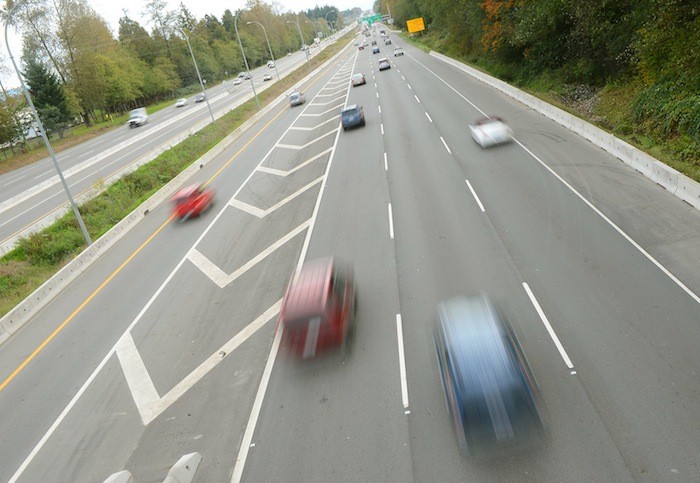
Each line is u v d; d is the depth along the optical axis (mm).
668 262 12211
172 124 59000
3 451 11422
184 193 25000
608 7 27859
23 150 59781
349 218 19469
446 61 60312
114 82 79375
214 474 9117
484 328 9031
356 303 13414
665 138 19438
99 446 10727
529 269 13156
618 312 10820
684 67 19859
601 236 14031
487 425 7996
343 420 9586
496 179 19906
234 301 15391
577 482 7344
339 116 40750
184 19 132500
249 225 21797
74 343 15617
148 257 21391
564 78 33250
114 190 33156
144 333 14992
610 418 8312
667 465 7336
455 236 15898
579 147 21531
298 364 11531
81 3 73625
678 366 9070
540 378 9484
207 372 12258
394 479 8086
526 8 35656
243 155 36781
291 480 8562
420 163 23953
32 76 67000
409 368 10523
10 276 22688
